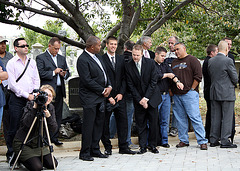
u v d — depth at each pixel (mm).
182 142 6535
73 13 7902
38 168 4492
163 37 13945
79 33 7973
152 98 5938
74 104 8664
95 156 5652
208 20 9922
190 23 9820
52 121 4703
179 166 4805
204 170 4500
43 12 7492
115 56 6016
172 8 8875
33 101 4641
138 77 5941
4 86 5664
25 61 5508
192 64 6312
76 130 7504
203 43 12078
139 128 6051
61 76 6664
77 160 5469
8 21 7238
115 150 6473
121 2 8320
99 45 5535
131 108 6543
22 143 4512
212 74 6449
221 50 6449
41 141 4484
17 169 4879
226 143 6289
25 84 5387
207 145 6629
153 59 6484
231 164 4828
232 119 6332
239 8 10016
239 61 19891
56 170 4715
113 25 9906
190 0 8398
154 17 9742
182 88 6258
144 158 5508
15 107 5285
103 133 5906
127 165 4973
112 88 5891
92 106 5484
